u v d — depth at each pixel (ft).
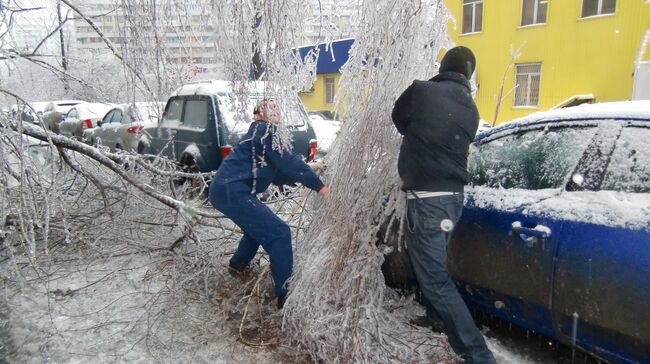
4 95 11.02
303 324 9.86
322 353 9.14
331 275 9.90
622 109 8.60
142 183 13.05
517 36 53.78
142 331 10.85
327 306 9.64
